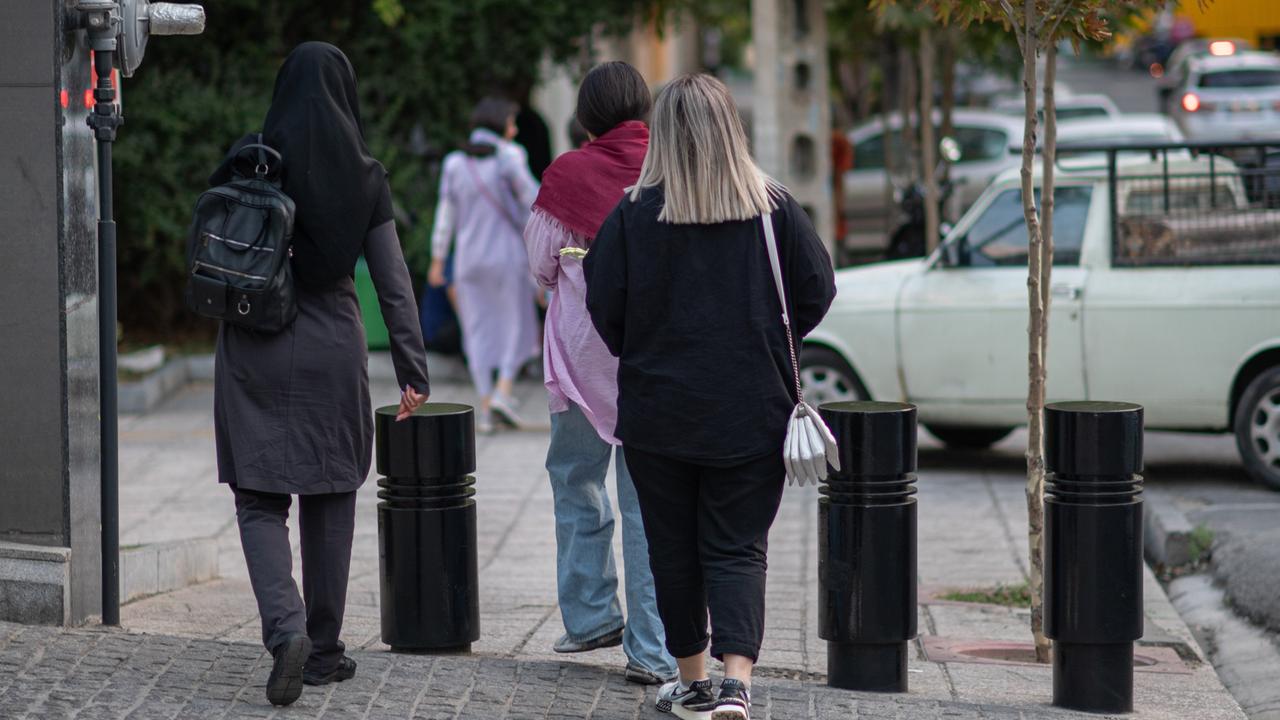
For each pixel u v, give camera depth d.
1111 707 7.86
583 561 7.95
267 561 7.05
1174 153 15.84
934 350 15.03
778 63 20.62
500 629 9.51
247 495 7.20
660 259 6.49
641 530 7.57
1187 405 14.13
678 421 6.50
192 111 19.95
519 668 7.80
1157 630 10.08
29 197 8.19
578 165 7.54
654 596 7.58
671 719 7.11
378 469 8.27
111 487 8.38
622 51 36.12
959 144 31.34
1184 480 15.11
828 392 15.66
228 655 7.78
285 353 7.06
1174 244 14.20
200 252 6.93
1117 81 74.38
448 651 8.27
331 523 7.32
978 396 14.89
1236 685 9.55
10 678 7.31
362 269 20.34
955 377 14.98
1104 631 7.77
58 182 8.16
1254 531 12.34
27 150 8.17
